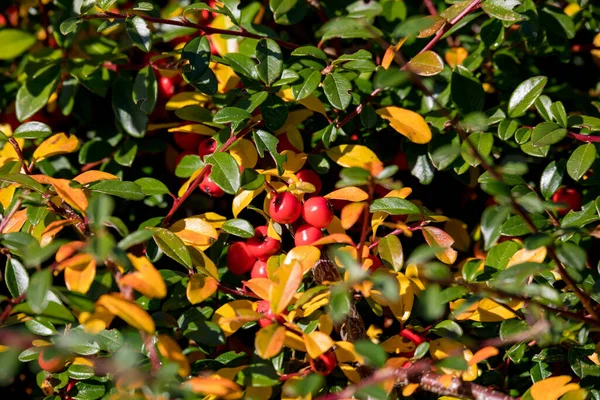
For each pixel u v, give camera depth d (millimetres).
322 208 567
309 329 552
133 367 541
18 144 597
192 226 574
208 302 585
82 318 537
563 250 536
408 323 583
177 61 614
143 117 611
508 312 561
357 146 593
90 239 535
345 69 594
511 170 539
